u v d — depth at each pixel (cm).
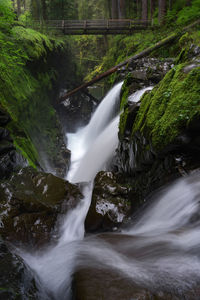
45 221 428
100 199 445
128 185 492
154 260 227
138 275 204
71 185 508
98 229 417
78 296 183
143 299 176
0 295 182
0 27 784
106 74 1357
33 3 1558
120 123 606
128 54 1591
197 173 345
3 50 732
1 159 482
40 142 899
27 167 527
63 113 1495
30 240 396
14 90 782
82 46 2956
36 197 457
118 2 2547
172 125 368
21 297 190
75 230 441
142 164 466
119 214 421
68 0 2041
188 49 811
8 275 208
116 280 196
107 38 2738
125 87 877
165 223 328
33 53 997
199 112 327
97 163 779
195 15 1348
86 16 3528
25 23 1315
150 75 846
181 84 405
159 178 408
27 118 842
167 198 353
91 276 203
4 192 442
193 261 217
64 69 1535
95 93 2309
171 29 1448
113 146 723
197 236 255
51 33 1455
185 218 302
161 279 196
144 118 468
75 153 1238
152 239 274
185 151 378
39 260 314
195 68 404
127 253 250
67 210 464
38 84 1043
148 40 1531
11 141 539
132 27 1820
